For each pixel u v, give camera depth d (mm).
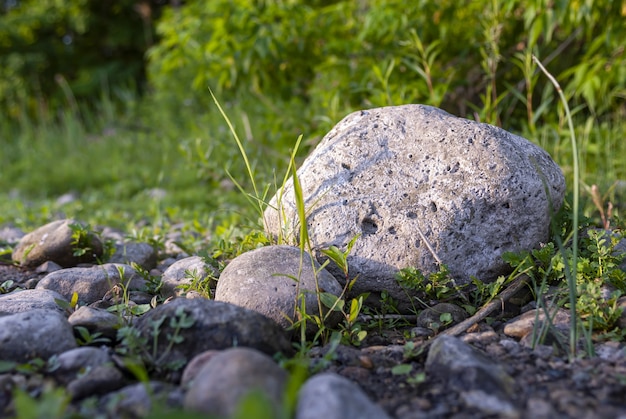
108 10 5406
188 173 2473
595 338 870
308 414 665
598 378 776
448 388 771
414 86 1668
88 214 2076
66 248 1260
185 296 1019
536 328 859
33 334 829
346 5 1923
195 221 1565
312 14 1887
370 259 977
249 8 1908
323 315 916
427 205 994
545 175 1021
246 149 1897
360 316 967
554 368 807
